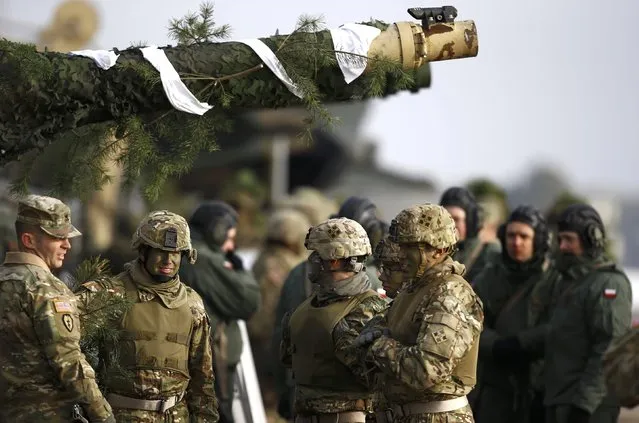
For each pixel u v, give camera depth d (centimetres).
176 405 1606
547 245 2134
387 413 1541
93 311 1553
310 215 3369
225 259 2267
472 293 1462
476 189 3050
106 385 1582
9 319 1442
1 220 2105
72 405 1457
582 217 2056
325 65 1509
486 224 2958
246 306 2250
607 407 2033
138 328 1577
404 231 1469
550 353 2056
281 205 3409
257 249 3594
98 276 1605
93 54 1457
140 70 1454
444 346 1416
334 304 1612
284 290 2145
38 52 1439
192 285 2223
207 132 1555
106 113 1478
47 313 1441
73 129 1506
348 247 1608
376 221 2109
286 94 1519
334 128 1541
